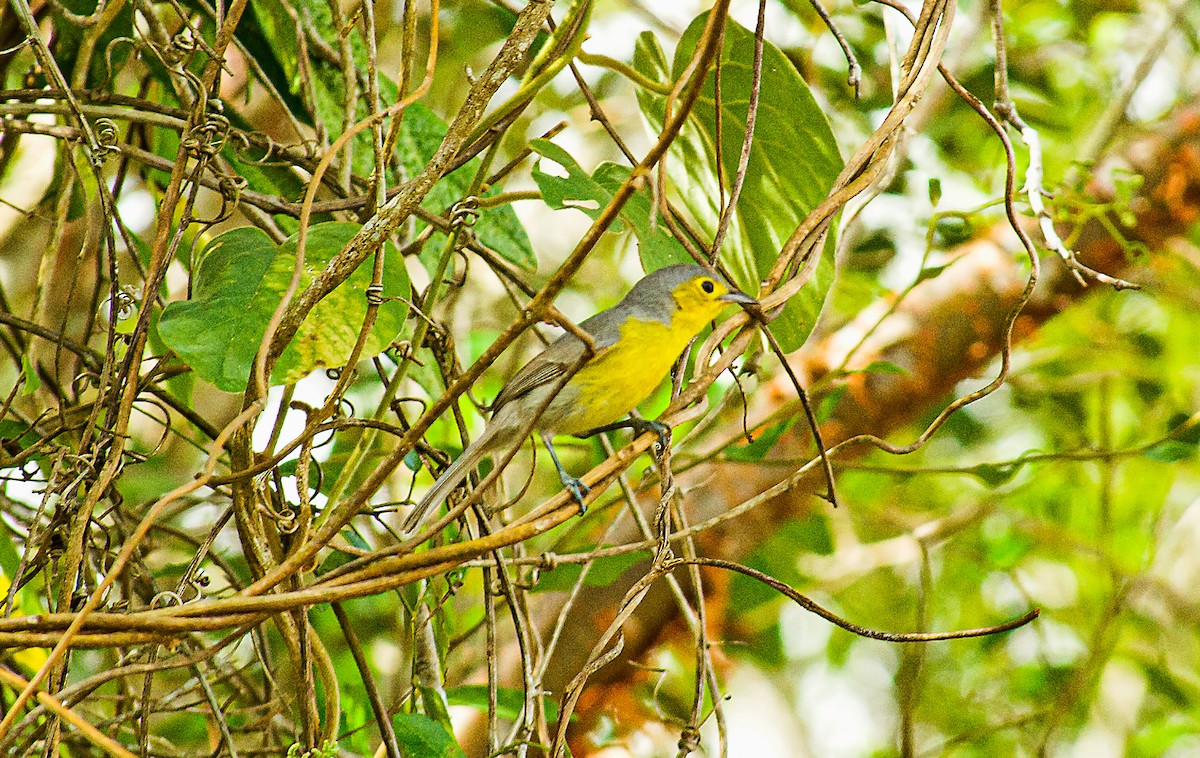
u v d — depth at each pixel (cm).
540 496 1424
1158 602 1584
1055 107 1498
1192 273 1541
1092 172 1245
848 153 1495
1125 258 1222
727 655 1334
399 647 1287
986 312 1210
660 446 887
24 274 1157
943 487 1678
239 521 655
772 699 1777
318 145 853
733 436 1185
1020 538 1530
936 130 1501
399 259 692
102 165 756
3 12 968
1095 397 1531
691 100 526
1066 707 1255
